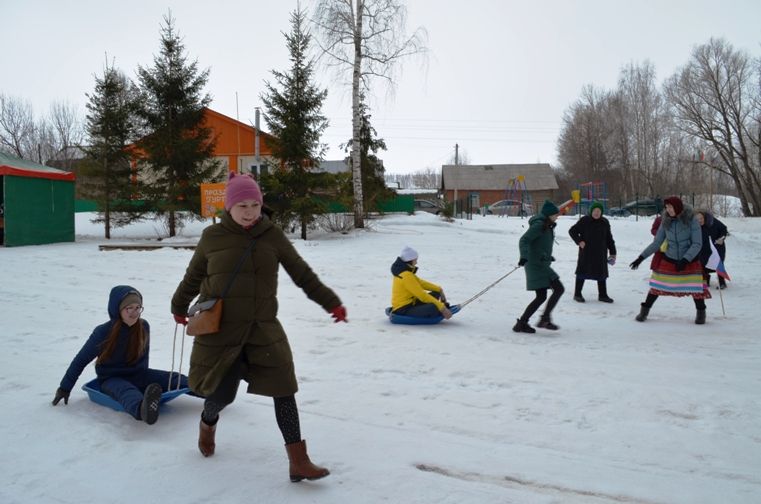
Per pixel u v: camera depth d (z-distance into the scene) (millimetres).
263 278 3312
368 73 23453
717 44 38812
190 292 3572
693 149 45562
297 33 20094
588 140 63781
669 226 8117
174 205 21703
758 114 38625
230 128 34531
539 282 7473
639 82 54219
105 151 21938
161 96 21656
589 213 9969
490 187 68188
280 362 3250
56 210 19875
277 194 20406
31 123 53188
